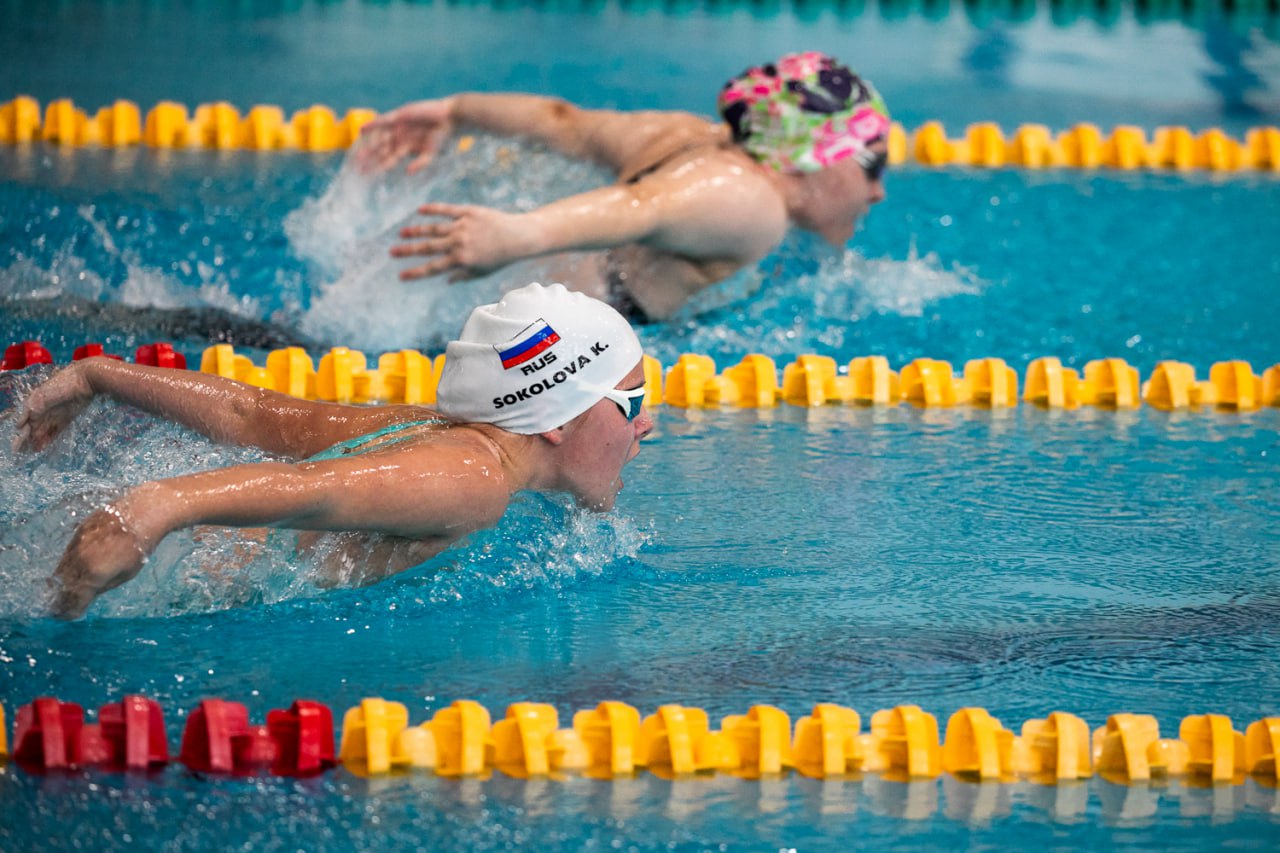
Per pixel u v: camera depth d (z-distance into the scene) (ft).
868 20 115.14
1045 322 55.93
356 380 45.85
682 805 24.68
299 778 24.54
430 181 58.49
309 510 27.37
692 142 53.98
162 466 32.19
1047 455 43.65
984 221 68.69
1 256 53.83
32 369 34.37
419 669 28.43
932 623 31.73
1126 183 76.33
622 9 115.75
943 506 39.04
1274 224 69.56
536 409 30.96
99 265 53.83
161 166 69.87
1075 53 106.32
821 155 53.21
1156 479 41.73
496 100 57.82
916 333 54.24
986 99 92.12
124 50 93.97
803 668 29.30
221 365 45.21
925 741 26.32
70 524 28.63
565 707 27.25
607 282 53.01
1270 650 30.89
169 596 29.86
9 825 22.62
